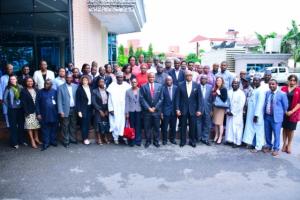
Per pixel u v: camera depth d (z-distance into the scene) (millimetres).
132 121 7082
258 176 5406
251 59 27828
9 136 7555
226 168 5773
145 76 7781
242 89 7254
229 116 7117
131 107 7000
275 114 6457
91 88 7176
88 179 5238
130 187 4949
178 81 8008
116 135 7090
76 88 7121
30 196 4625
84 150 6766
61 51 9758
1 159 6141
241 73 7324
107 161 6090
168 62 8133
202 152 6699
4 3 9797
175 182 5141
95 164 5922
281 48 32656
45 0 9602
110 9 9969
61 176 5348
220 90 7129
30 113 6703
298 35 30547
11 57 10164
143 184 5059
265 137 6797
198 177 5344
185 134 7109
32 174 5426
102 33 13906
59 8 9438
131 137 6941
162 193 4754
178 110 7004
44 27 9836
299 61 28906
